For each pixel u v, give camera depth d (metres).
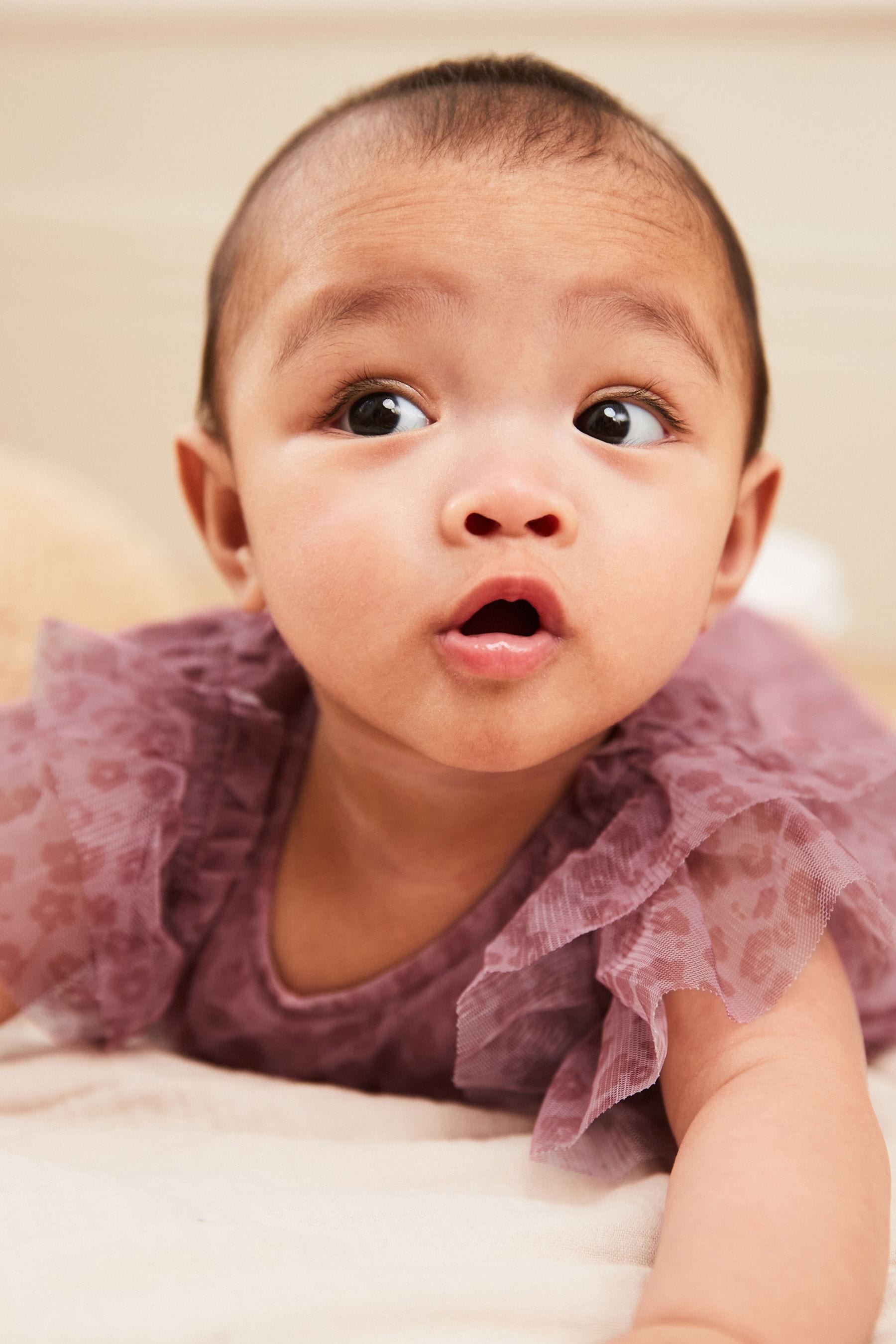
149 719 0.80
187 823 0.80
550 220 0.64
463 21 2.41
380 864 0.76
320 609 0.62
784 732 0.88
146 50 2.52
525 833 0.75
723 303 0.70
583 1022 0.71
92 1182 0.54
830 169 2.36
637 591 0.62
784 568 1.71
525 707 0.60
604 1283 0.51
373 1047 0.78
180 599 1.30
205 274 2.60
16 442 2.71
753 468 0.80
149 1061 0.76
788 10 2.29
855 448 2.44
